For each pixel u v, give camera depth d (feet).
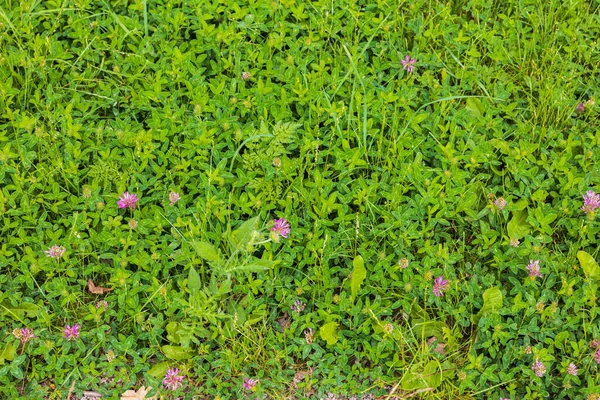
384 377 4.09
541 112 4.75
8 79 4.61
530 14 5.06
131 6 4.87
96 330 4.09
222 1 4.94
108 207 4.35
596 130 4.72
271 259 4.25
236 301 4.26
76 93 4.61
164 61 4.74
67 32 4.84
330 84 4.74
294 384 4.12
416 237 4.32
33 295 4.20
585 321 4.21
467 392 4.10
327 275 4.24
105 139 4.56
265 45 4.85
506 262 4.31
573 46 4.91
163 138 4.51
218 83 4.74
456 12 5.14
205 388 4.09
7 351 4.04
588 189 4.45
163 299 4.18
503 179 4.54
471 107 4.76
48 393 4.05
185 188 4.51
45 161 4.48
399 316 4.29
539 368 4.03
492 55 4.86
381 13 4.91
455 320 4.27
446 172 4.44
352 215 4.33
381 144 4.60
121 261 4.21
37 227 4.26
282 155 4.52
